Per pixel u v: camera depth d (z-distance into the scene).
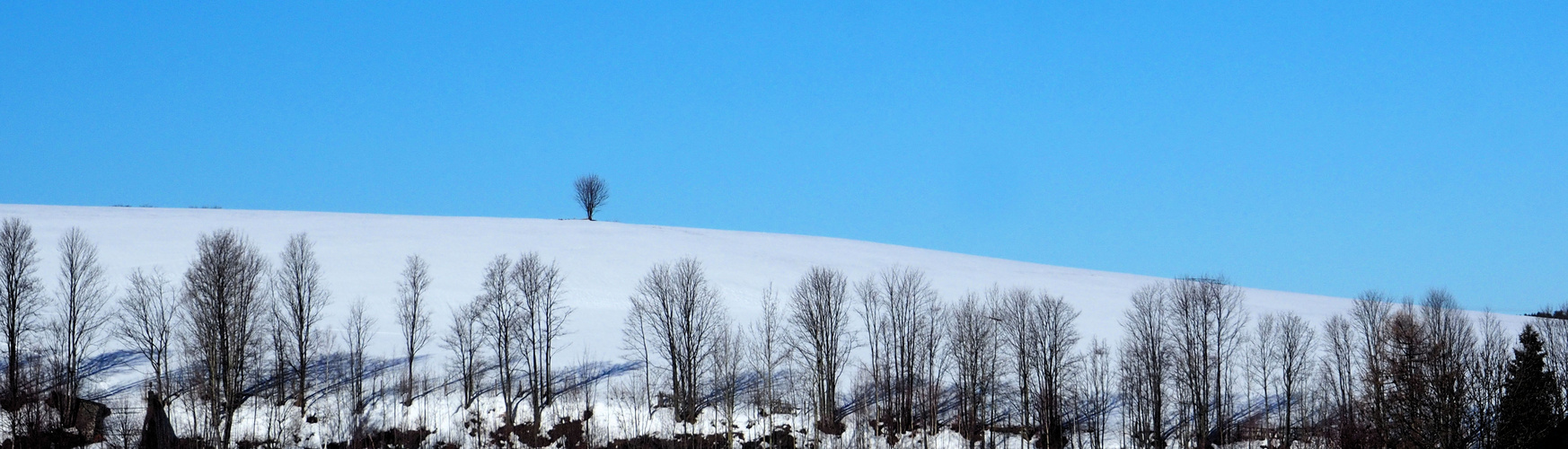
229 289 92.69
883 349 110.00
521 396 95.88
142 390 90.31
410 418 88.94
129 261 124.62
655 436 86.50
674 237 159.75
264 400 91.50
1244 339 110.50
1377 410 66.19
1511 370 61.12
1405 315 94.12
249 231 147.50
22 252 113.69
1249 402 100.31
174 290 114.31
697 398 96.25
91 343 99.88
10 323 93.56
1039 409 95.62
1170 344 106.56
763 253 151.38
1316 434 88.69
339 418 86.25
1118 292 139.62
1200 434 92.88
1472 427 60.19
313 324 109.31
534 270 114.62
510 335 103.50
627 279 132.62
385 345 105.31
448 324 111.94
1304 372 102.94
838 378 103.00
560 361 104.44
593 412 91.81
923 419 96.06
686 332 101.88
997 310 111.38
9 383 86.12
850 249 163.12
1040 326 106.00
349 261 133.25
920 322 109.50
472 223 166.50
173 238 138.00
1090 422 95.19
